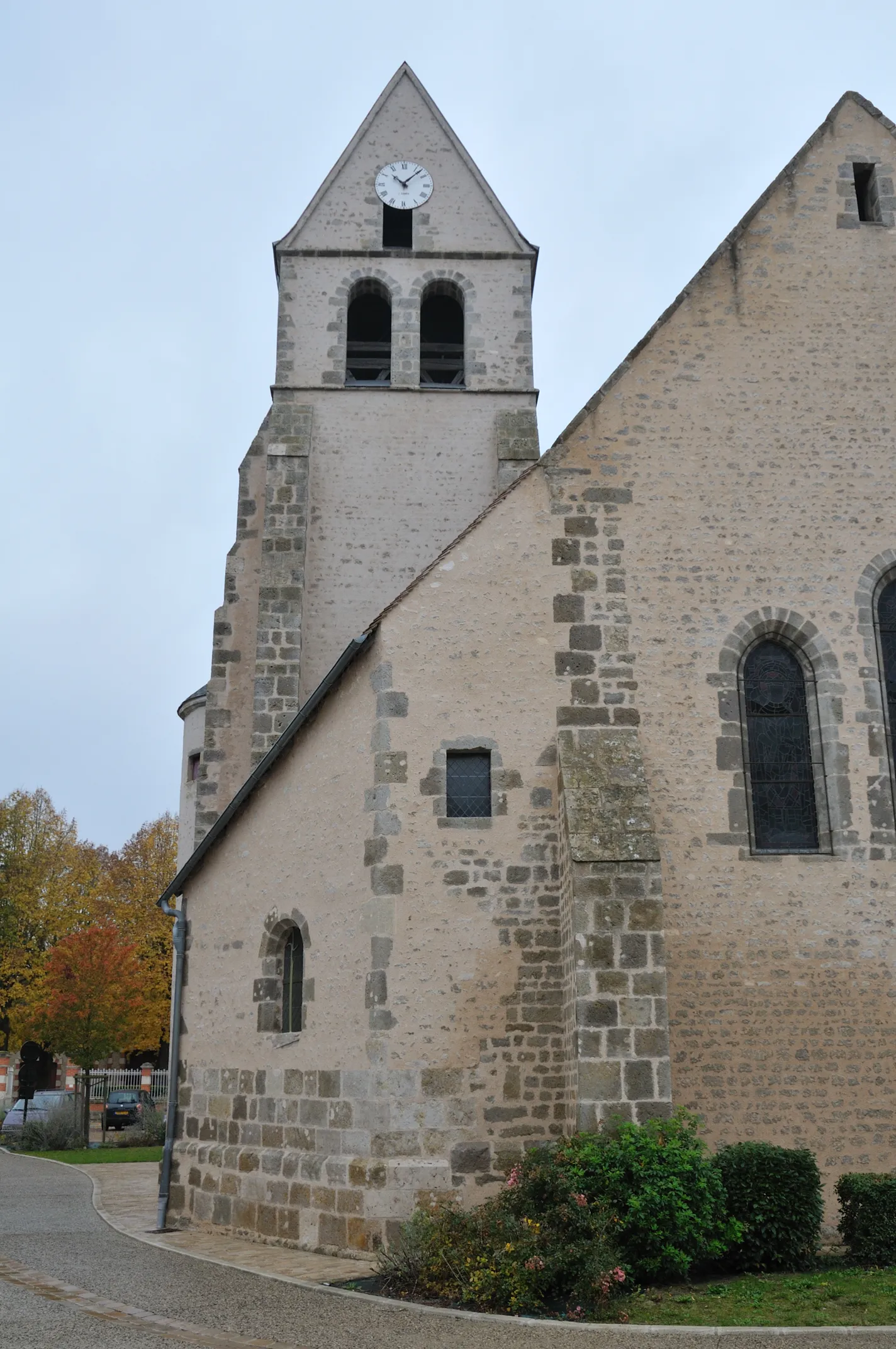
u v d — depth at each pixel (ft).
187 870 53.52
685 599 44.39
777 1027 40.47
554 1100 39.40
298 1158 42.24
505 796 41.98
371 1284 34.12
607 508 45.09
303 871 45.62
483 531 44.60
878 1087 40.11
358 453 70.59
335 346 72.95
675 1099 39.58
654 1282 32.91
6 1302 31.78
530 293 75.10
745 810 42.50
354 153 77.25
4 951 149.18
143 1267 37.52
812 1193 35.12
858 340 47.50
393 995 39.99
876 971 41.16
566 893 39.78
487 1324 29.04
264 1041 46.03
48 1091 131.34
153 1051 152.66
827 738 43.37
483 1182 38.47
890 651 44.98
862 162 49.73
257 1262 38.40
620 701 43.16
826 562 45.11
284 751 48.16
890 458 46.32
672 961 40.88
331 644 66.54
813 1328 27.50
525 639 43.57
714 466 45.80
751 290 47.83
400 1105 39.06
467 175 77.20
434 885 41.04
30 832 156.35
